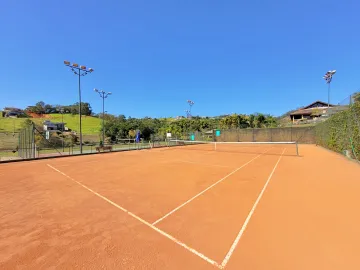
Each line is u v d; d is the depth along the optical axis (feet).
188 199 18.19
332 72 81.41
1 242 11.51
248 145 102.06
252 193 19.58
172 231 12.37
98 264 9.37
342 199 17.16
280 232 11.89
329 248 10.17
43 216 15.11
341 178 24.59
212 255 9.87
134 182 25.02
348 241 10.76
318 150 61.67
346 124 41.19
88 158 53.16
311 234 11.57
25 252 10.50
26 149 58.49
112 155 60.03
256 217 14.05
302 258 9.45
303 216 13.98
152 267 9.06
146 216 14.71
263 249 10.25
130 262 9.45
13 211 16.17
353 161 36.68
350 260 9.22
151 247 10.69
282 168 33.27
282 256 9.64
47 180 27.20
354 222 12.90
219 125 145.48
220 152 65.21
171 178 26.89
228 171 31.32
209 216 14.42
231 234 11.84
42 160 50.85
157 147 88.79
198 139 120.37
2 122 187.01
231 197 18.47
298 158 45.80
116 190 21.61
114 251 10.39
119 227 13.09
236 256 9.75
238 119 140.05
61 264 9.44
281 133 105.60
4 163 46.39
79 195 20.12
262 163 39.60
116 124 138.00
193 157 51.65
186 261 9.44
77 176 29.40
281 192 19.61
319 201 16.83
